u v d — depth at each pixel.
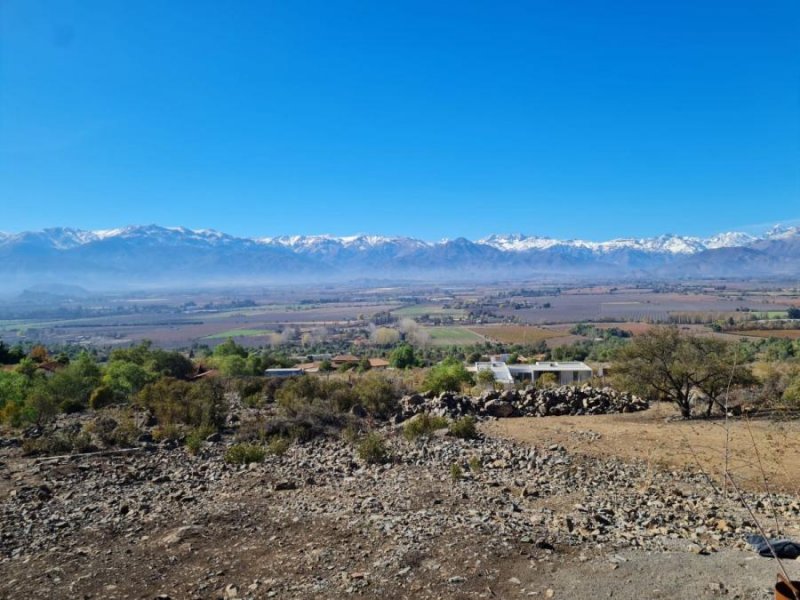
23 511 12.23
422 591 7.85
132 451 18.56
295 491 13.64
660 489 14.52
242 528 10.67
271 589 8.09
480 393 34.62
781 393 28.41
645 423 25.58
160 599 7.88
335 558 9.01
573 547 9.39
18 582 8.62
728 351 27.52
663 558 8.98
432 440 20.95
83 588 8.34
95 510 12.37
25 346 110.38
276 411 26.97
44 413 24.38
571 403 30.09
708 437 21.55
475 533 9.79
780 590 6.58
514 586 7.96
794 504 12.91
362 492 13.27
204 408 24.14
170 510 12.14
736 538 10.32
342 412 26.70
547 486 14.41
